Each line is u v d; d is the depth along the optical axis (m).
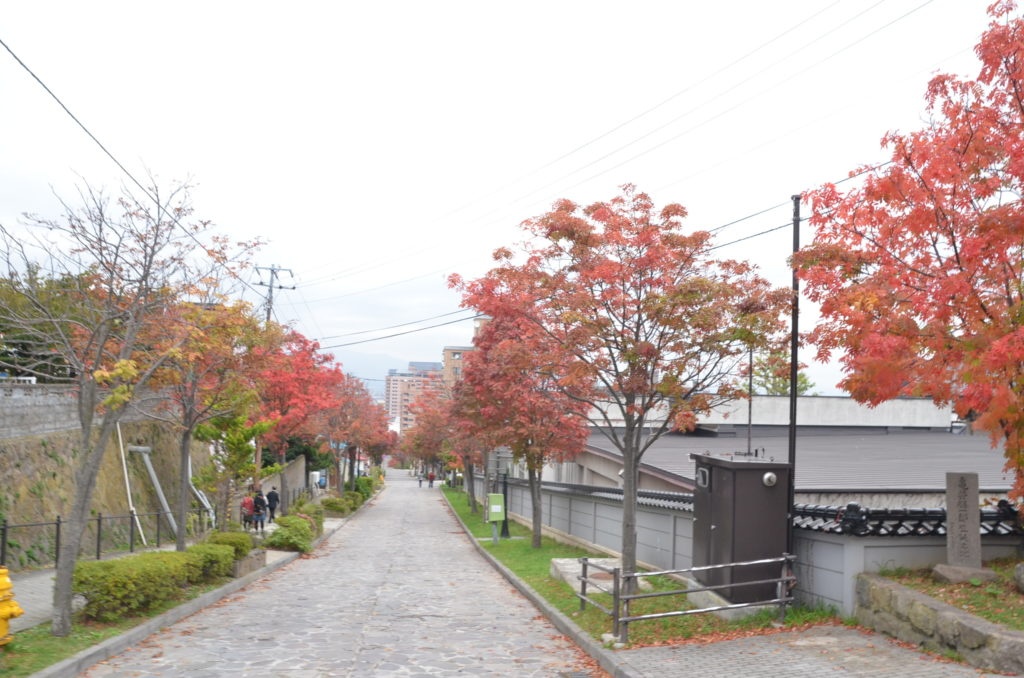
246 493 31.17
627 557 13.45
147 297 12.15
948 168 9.22
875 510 10.18
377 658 9.95
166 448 28.81
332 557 25.05
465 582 18.67
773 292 12.12
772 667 8.38
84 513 10.46
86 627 10.66
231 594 15.95
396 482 126.81
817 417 31.72
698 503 12.42
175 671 9.04
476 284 13.87
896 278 9.43
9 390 18.38
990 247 8.78
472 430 26.02
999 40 8.99
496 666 9.62
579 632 11.12
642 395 13.51
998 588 9.05
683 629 10.56
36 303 11.27
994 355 7.88
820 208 10.45
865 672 7.91
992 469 18.95
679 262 12.92
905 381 9.32
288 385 30.81
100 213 17.55
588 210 13.41
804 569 11.19
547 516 29.98
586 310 12.68
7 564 16.12
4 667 8.39
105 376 10.11
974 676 7.43
